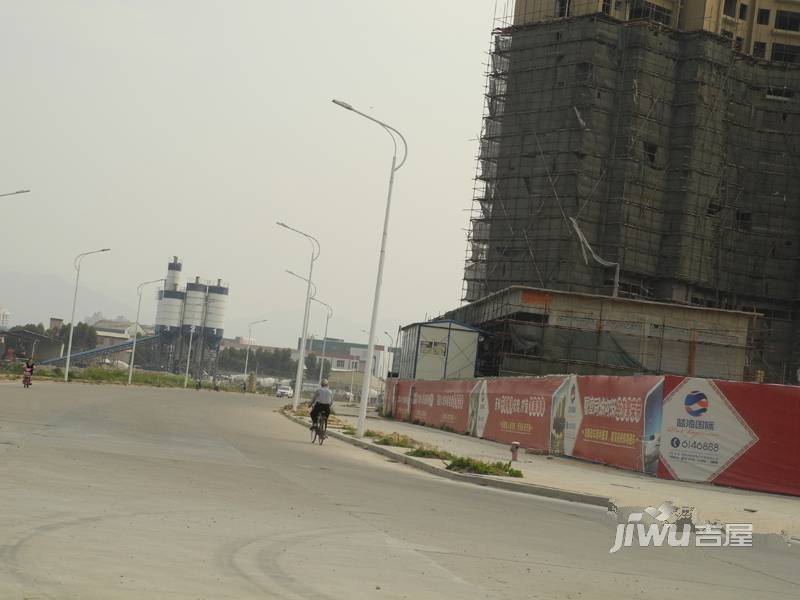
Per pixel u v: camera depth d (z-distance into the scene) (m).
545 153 78.06
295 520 11.45
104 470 14.72
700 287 78.88
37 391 46.78
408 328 76.94
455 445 34.66
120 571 7.48
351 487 16.48
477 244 82.75
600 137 77.69
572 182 76.81
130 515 10.48
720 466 24.73
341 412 74.44
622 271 76.31
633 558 11.22
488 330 74.69
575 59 78.19
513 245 78.62
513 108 80.31
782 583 10.26
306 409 62.94
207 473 16.12
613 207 77.25
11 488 11.55
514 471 21.95
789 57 86.44
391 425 51.88
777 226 81.25
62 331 189.62
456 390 48.62
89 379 90.06
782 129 82.31
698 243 78.00
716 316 66.00
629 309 65.69
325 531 10.79
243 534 9.98
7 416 25.23
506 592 8.09
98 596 6.57
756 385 24.53
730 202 80.56
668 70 79.31
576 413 31.16
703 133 78.69
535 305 65.44
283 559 8.71
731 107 80.94
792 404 24.05
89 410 33.03
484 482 20.64
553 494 19.34
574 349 65.25
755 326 67.50
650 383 26.50
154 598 6.67
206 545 9.07
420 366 70.31
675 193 78.38
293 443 28.97
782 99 82.50
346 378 161.88
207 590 7.09
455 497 16.78
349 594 7.43
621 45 78.94
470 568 9.20
